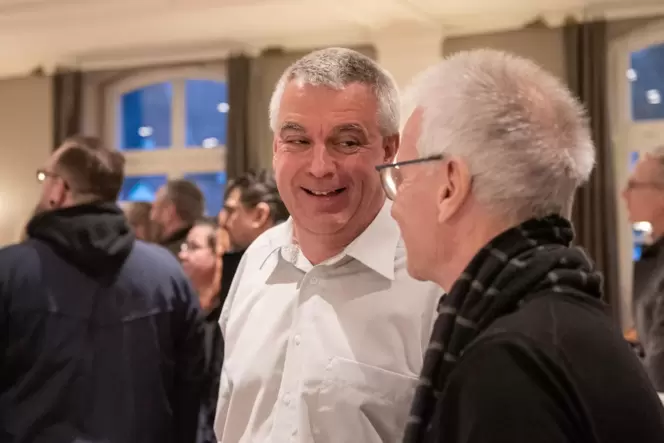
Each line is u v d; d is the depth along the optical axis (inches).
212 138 286.0
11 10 237.9
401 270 51.4
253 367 54.3
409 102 39.4
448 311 34.4
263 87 261.7
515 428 28.1
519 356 29.4
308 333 51.6
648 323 95.0
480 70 35.7
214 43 269.1
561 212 35.5
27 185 291.9
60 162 76.9
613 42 226.2
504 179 33.6
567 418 28.5
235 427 55.1
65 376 73.5
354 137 50.4
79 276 75.7
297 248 57.2
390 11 220.4
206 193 283.0
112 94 294.4
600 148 215.5
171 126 291.3
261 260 60.4
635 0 215.0
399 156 39.6
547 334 30.0
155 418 79.8
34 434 72.4
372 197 51.9
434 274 37.9
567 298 32.0
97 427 74.5
